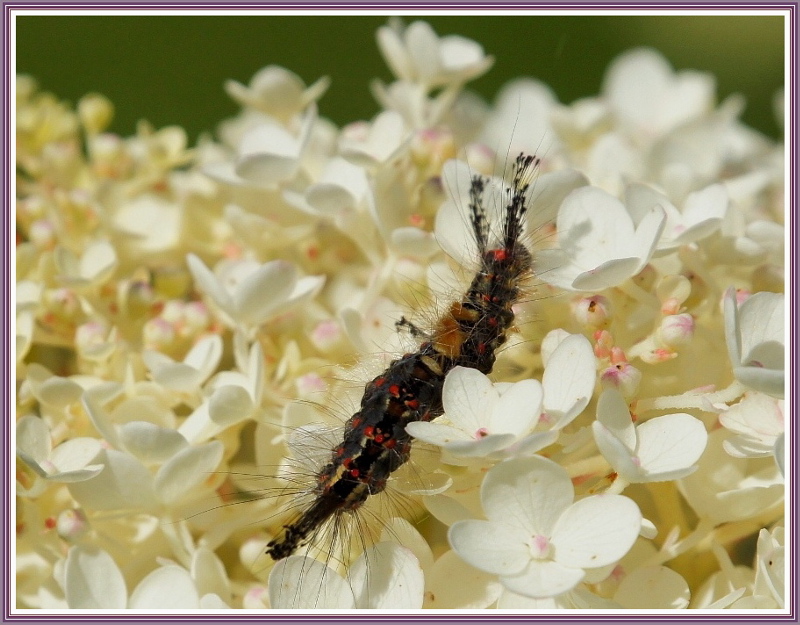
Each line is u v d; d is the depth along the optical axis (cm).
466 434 32
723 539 33
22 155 38
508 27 55
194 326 36
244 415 34
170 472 33
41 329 36
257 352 34
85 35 51
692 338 33
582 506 31
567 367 32
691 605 33
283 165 36
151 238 38
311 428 33
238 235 37
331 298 37
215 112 52
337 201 35
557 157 37
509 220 34
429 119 38
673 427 32
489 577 32
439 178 36
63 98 49
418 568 32
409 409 33
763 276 34
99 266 36
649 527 32
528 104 42
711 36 55
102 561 32
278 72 39
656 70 43
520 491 31
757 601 32
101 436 34
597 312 33
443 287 34
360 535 33
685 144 39
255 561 34
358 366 34
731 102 41
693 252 34
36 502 34
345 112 53
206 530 34
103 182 38
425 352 33
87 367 35
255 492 34
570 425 33
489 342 33
